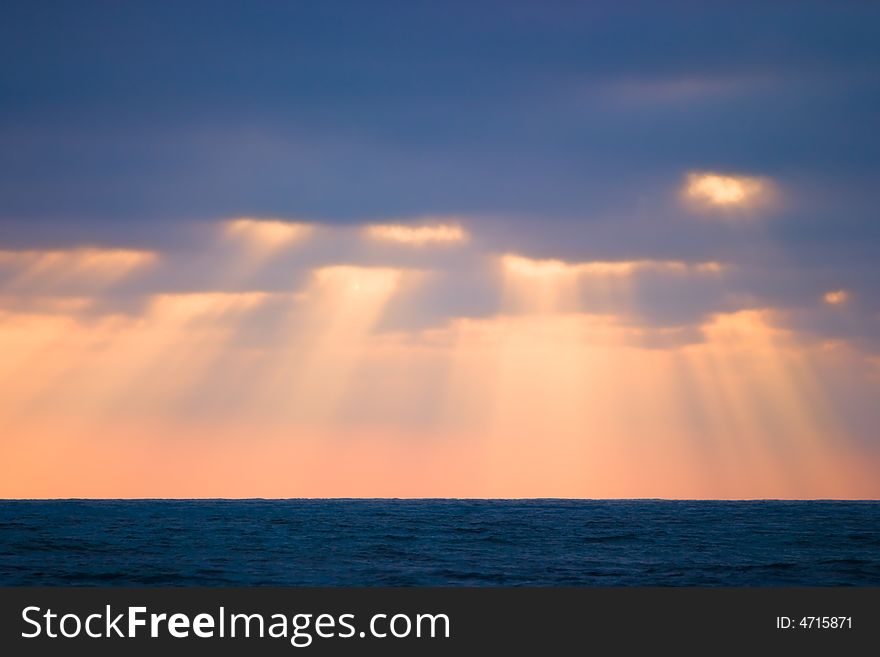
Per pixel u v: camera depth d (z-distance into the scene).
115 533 128.88
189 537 126.38
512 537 128.38
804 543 123.38
